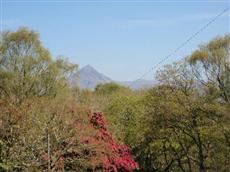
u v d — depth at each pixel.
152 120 41.81
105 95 71.12
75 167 24.08
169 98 41.31
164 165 48.25
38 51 55.38
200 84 42.47
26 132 22.23
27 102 25.28
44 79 54.88
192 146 43.97
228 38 45.62
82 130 24.38
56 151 22.88
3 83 52.84
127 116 45.53
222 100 43.44
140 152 45.94
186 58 43.34
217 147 40.94
